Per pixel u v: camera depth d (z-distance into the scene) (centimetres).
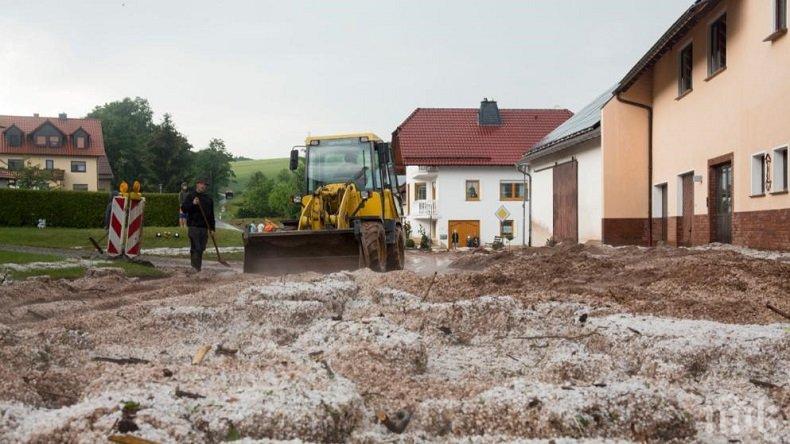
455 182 5797
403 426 350
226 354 489
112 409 317
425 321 646
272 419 324
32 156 9112
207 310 663
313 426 325
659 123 2442
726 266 1060
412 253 3581
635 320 594
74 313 788
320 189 1551
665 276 1049
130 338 596
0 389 373
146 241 2898
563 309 676
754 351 482
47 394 391
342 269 1450
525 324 634
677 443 340
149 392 347
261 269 1455
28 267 1360
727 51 1841
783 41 1534
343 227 1505
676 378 452
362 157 1683
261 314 684
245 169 17688
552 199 3331
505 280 947
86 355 517
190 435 307
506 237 5416
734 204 1802
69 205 4516
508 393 356
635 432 340
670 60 2312
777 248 1557
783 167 1573
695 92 2086
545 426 337
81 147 9338
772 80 1584
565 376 462
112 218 1612
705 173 2012
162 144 11281
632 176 2538
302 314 682
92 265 1462
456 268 1883
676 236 2266
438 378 464
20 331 606
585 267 1253
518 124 6050
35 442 300
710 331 536
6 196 4366
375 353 479
